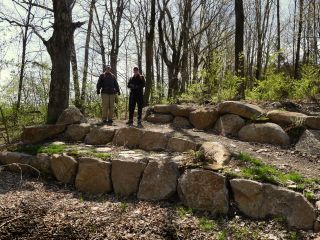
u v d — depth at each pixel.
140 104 8.20
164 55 13.20
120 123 8.48
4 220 4.82
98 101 12.20
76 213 5.01
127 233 4.41
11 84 9.91
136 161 5.79
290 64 19.62
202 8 20.45
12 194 5.89
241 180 4.84
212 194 4.90
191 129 7.64
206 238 4.18
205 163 5.38
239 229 4.33
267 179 4.82
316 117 6.42
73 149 6.91
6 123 9.77
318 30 15.93
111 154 6.36
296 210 4.39
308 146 6.10
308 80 8.53
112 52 16.53
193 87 9.34
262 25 20.94
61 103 9.14
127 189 5.68
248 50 24.19
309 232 4.18
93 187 5.97
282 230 4.28
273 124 6.68
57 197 5.75
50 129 8.09
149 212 4.92
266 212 4.56
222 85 9.12
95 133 7.60
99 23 17.52
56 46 9.17
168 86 13.23
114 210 5.07
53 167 6.62
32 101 10.64
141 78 8.23
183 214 4.80
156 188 5.39
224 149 5.71
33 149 7.30
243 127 6.93
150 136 6.89
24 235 4.50
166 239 4.27
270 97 8.91
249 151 6.09
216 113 7.51
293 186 4.68
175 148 6.49
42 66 10.52
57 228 4.59
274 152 6.09
